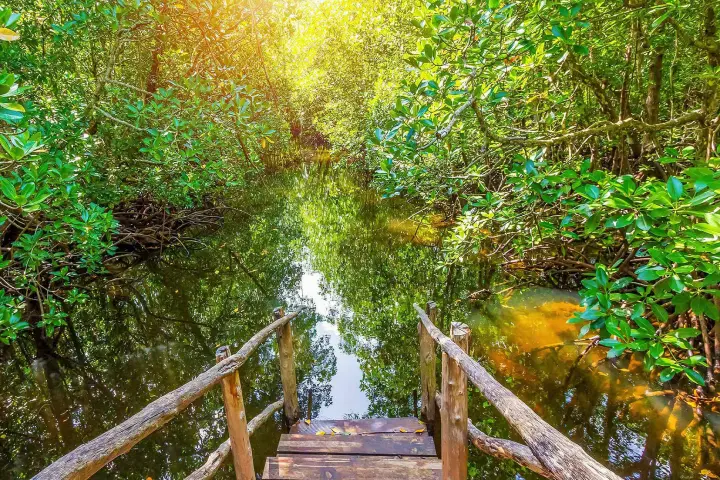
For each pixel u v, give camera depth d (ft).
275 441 12.57
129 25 13.11
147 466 12.39
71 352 18.85
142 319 22.93
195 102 13.55
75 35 14.06
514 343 16.98
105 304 23.91
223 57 13.55
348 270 30.66
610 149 21.63
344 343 20.49
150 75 24.56
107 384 16.74
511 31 8.30
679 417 11.75
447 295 23.67
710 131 10.36
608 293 7.07
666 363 6.70
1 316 11.18
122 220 28.43
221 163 16.55
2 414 14.65
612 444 11.49
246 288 28.02
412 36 28.60
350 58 47.47
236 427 7.75
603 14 9.00
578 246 19.95
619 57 15.90
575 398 13.43
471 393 14.60
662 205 6.16
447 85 8.35
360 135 45.93
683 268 5.90
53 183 11.80
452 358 7.20
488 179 26.48
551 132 12.51
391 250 32.99
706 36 9.76
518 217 14.49
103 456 3.68
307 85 35.06
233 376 7.60
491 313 19.97
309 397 15.78
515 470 11.25
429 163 12.58
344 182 66.85
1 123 10.51
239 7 12.01
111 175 21.29
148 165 21.17
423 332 12.34
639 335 6.70
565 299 19.90
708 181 5.32
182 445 13.26
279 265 32.17
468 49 8.46
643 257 14.26
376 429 12.27
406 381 16.81
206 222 37.86
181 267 30.60
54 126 15.07
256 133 13.82
